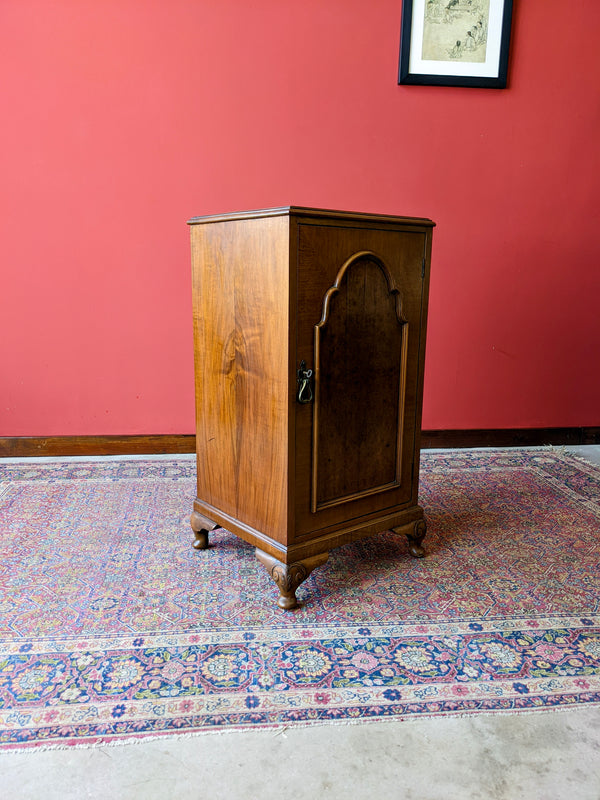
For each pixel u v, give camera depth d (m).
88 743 1.36
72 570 2.13
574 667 1.64
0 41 3.03
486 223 3.49
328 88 3.26
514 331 3.63
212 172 3.26
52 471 3.16
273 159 3.29
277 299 1.77
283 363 1.78
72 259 3.26
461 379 3.64
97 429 3.44
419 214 3.44
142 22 3.09
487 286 3.56
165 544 2.35
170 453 3.49
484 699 1.52
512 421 3.73
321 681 1.57
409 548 2.28
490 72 3.32
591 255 3.61
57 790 1.25
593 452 3.63
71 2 3.03
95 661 1.64
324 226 1.78
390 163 3.37
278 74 3.21
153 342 3.38
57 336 3.32
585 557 2.27
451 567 2.20
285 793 1.25
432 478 3.13
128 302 3.33
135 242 3.28
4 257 3.22
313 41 3.20
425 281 2.12
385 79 3.28
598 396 3.76
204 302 2.06
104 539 2.38
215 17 3.12
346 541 2.03
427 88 3.32
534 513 2.69
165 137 3.20
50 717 1.43
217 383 2.06
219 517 2.16
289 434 1.82
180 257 3.32
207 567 2.17
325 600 1.97
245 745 1.37
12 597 1.95
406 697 1.52
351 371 1.96
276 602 1.95
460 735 1.41
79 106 3.13
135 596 1.97
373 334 2.00
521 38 3.33
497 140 3.42
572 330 3.67
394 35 3.24
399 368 2.11
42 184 3.17
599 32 3.38
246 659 1.66
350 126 3.31
